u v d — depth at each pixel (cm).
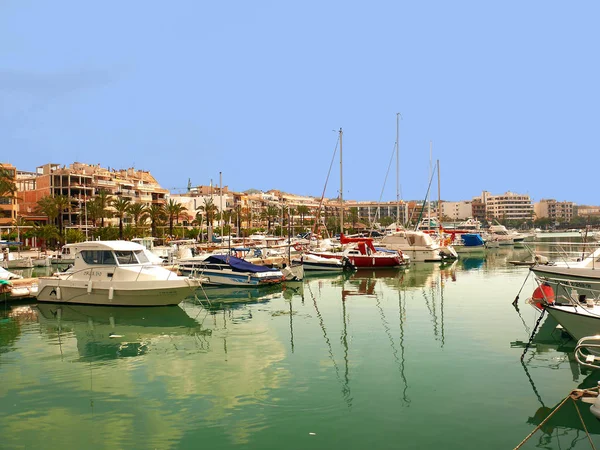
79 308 2867
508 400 1330
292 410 1291
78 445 1116
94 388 1488
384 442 1106
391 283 3988
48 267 5994
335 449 1079
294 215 16462
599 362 1602
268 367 1667
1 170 7288
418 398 1355
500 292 3312
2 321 2552
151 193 12825
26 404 1363
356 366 1650
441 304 2839
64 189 10562
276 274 3862
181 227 11125
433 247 6191
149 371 1652
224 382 1521
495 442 1102
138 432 1179
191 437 1149
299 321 2442
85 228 9319
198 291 3569
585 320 1623
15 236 8394
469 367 1612
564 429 1158
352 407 1303
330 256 5094
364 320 2423
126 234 8700
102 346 2016
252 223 16188
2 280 2955
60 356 1866
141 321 2522
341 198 5747
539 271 2970
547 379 1485
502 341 1933
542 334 2033
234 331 2245
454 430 1161
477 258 6756
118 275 2848
